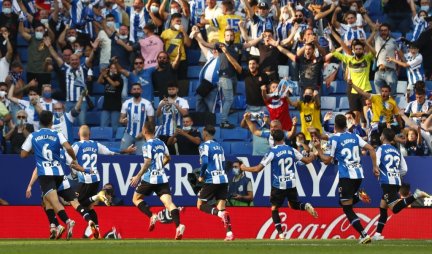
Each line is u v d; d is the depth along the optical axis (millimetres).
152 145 52625
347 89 70250
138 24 76188
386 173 52719
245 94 72688
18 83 71688
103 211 58656
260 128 66312
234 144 69938
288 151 54469
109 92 71000
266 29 71625
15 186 59094
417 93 67500
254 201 59969
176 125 66188
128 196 59344
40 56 73312
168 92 66562
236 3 77625
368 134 65438
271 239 57406
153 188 52969
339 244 48844
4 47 73250
